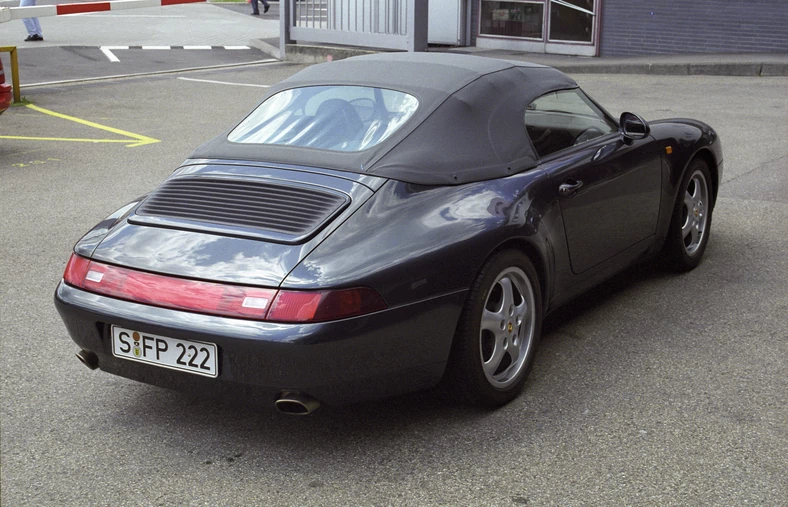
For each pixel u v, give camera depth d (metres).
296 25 18.09
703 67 14.76
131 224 3.62
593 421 3.65
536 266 3.97
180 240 3.42
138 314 3.28
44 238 6.43
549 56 16.91
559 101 4.44
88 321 3.42
